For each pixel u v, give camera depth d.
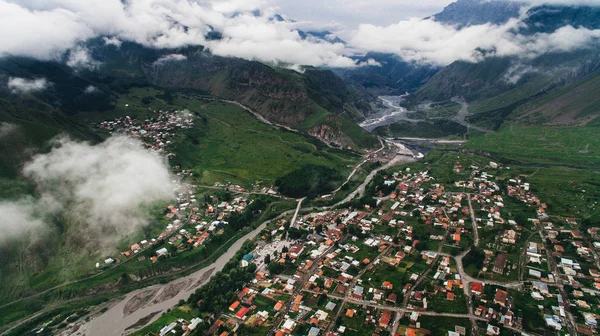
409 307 189.25
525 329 172.38
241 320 187.50
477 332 171.12
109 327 192.50
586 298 190.62
